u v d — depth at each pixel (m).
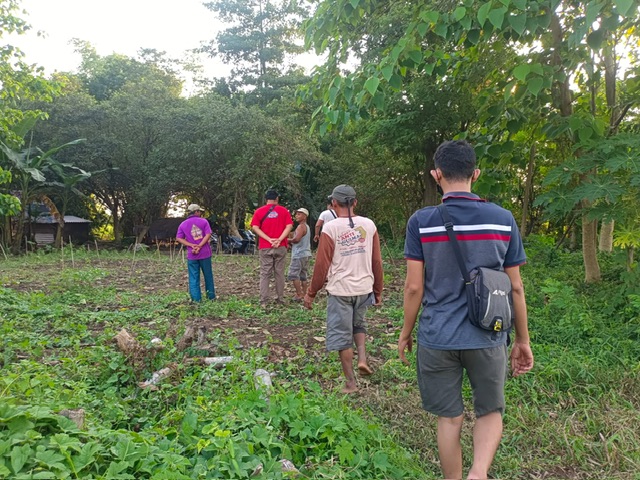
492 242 2.75
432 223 2.80
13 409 2.54
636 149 5.50
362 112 5.79
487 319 2.64
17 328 6.12
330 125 5.96
